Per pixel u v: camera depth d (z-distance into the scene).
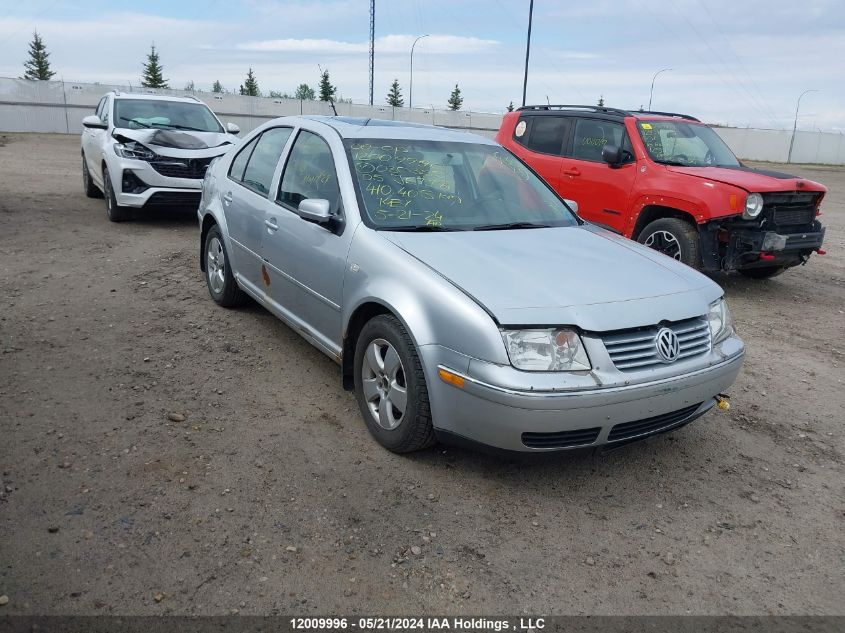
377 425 3.82
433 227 4.11
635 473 3.77
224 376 4.63
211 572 2.75
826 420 4.65
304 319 4.54
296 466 3.58
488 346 3.12
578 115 8.96
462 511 3.29
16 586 2.60
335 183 4.33
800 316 7.18
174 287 6.53
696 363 3.49
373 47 47.38
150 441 3.71
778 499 3.61
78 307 5.80
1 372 4.44
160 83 70.06
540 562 2.97
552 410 3.07
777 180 7.29
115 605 2.54
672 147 8.28
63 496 3.17
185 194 9.13
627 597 2.79
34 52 73.19
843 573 3.04
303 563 2.85
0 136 29.39
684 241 7.42
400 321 3.52
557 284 3.45
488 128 50.34
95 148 10.11
